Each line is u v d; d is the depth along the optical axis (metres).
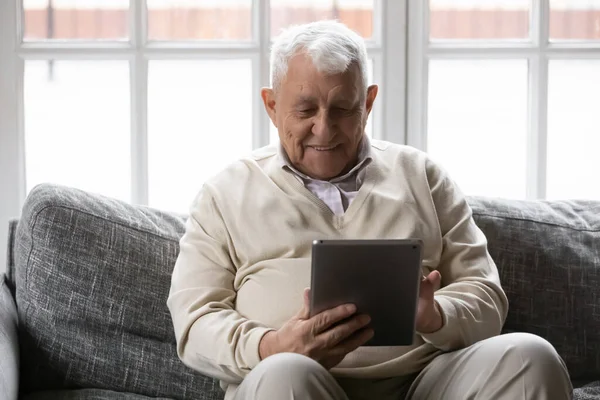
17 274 2.59
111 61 3.12
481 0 3.20
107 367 2.51
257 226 2.41
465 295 2.33
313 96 2.32
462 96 3.24
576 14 3.23
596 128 3.29
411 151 2.58
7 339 2.38
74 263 2.53
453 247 2.45
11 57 3.04
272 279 2.35
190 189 3.19
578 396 2.47
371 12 3.18
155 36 3.12
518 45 3.18
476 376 2.03
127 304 2.54
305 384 1.89
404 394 2.35
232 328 2.23
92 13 3.10
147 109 3.11
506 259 2.70
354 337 2.07
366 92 2.41
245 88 3.18
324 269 1.98
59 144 3.13
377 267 1.98
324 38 2.33
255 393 1.90
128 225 2.62
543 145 3.21
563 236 2.75
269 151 2.58
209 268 2.40
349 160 2.46
